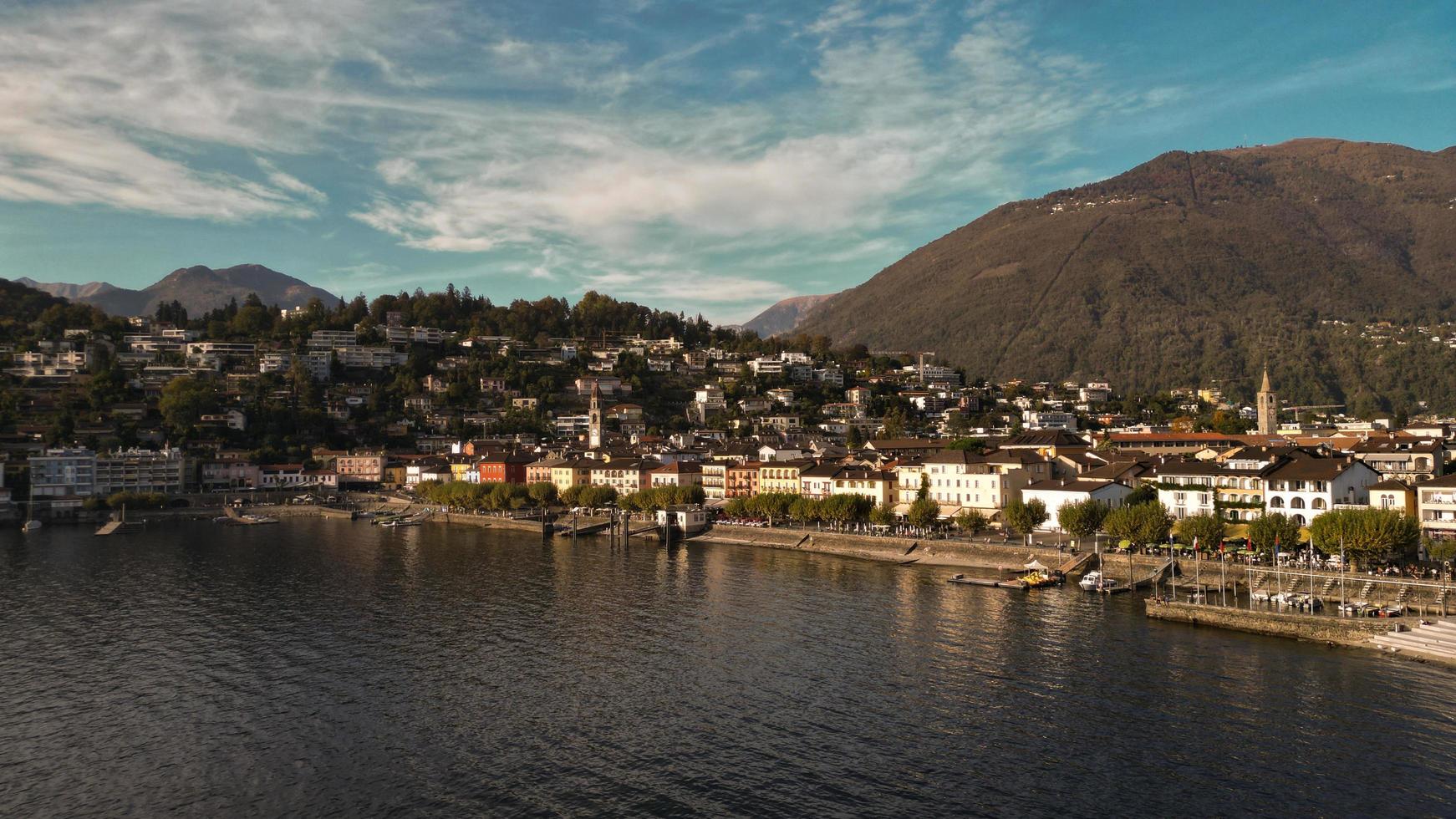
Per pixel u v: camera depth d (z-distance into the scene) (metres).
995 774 79.19
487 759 84.38
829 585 161.88
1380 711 90.94
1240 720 89.50
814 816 72.38
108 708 98.50
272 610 144.00
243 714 96.50
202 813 75.12
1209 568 150.50
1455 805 72.38
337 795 77.88
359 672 110.19
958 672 106.25
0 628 132.62
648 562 194.62
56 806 76.62
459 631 129.38
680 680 105.31
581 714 95.12
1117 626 126.56
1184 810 72.50
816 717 92.94
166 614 141.12
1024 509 189.25
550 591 159.38
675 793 76.81
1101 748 84.00
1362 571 136.62
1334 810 72.06
